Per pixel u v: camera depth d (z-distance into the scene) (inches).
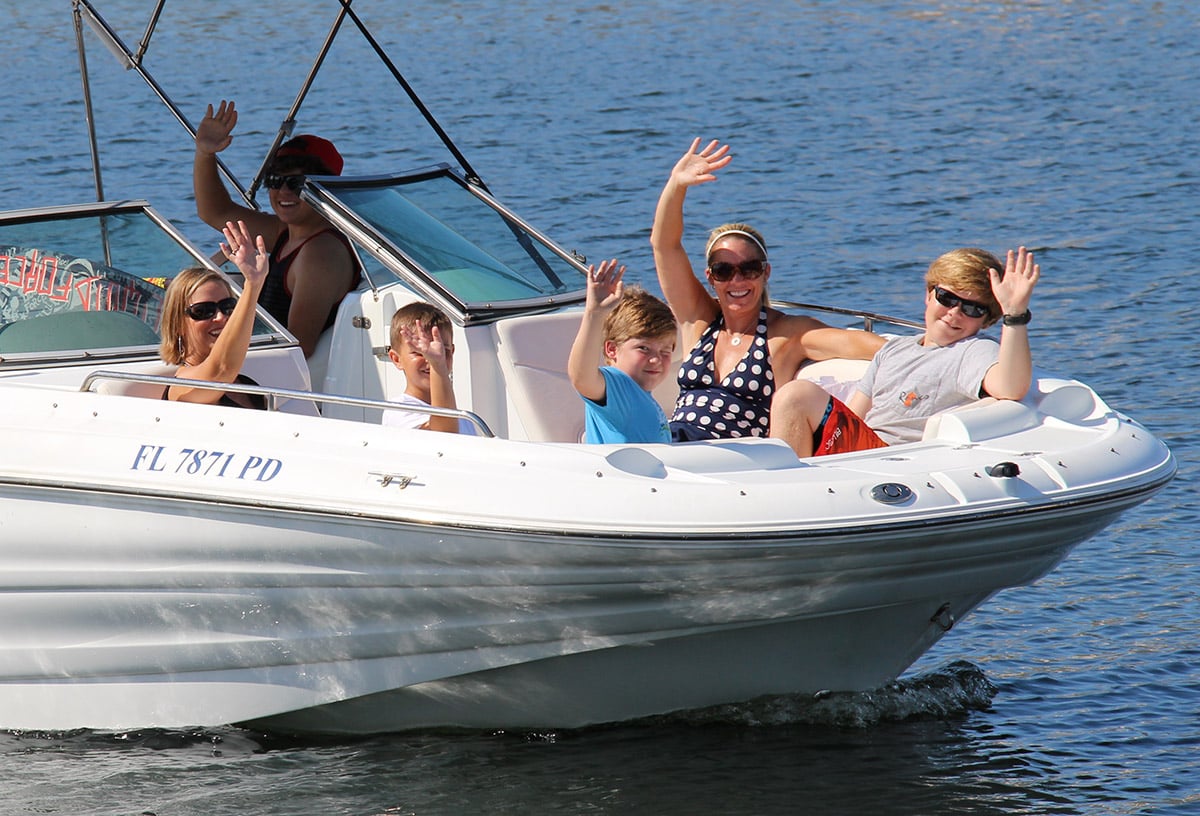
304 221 833.5
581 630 622.2
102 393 676.1
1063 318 1389.0
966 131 2330.2
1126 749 673.0
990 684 743.7
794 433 665.6
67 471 639.1
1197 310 1397.6
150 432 640.4
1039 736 685.3
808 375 757.9
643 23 3671.3
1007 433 650.8
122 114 2413.9
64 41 3213.6
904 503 584.7
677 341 786.2
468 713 674.2
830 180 1996.8
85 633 672.4
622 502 577.9
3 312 759.1
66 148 2142.0
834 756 658.2
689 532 569.6
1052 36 3368.6
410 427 671.1
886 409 704.4
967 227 1740.9
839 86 2770.7
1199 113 2427.4
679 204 742.5
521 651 637.3
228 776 649.0
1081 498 612.1
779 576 589.9
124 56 931.3
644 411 657.0
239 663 665.6
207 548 630.5
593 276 634.2
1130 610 837.8
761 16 3759.8
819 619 641.0
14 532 654.5
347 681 660.1
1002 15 3654.0
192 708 684.1
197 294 701.3
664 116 2470.5
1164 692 734.5
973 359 687.1
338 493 604.4
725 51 3255.4
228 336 685.9
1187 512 971.3
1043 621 830.5
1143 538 937.5
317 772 651.5
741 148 2207.2
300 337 815.1
